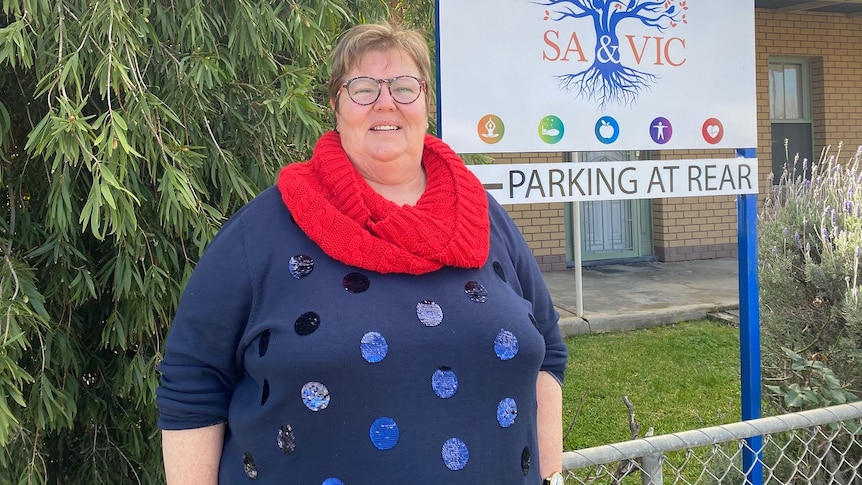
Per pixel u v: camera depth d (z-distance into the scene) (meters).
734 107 2.98
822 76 8.85
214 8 2.48
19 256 2.30
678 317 6.35
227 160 2.45
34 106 2.44
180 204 2.22
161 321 2.48
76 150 1.98
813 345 3.02
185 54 2.41
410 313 1.37
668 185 2.91
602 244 9.06
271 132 2.53
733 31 2.96
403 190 1.64
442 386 1.35
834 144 8.96
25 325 2.21
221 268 1.41
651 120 2.86
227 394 1.46
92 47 2.21
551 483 1.63
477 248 1.47
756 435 2.16
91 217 2.15
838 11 8.76
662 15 2.86
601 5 2.74
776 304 3.13
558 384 1.71
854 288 2.73
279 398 1.33
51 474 2.69
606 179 2.82
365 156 1.57
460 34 2.55
